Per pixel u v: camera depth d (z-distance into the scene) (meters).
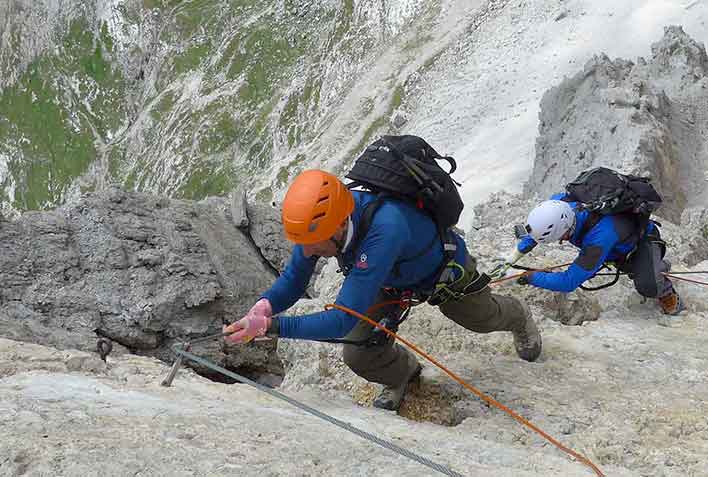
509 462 3.60
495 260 7.59
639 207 5.42
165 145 75.38
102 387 3.62
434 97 58.44
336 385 5.59
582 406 4.90
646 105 20.34
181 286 15.75
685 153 20.58
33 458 2.66
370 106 61.97
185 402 3.62
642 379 5.43
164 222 16.89
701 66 23.81
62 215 16.17
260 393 4.21
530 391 5.12
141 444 2.91
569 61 52.31
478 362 5.61
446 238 4.02
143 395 3.61
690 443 4.42
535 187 23.33
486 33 60.25
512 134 49.81
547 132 23.59
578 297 6.75
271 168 65.75
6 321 11.43
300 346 6.03
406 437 3.74
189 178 71.81
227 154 72.00
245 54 74.56
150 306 15.25
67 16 87.38
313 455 3.11
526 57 55.78
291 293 3.99
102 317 15.16
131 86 84.50
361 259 3.60
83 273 15.45
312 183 3.50
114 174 78.56
